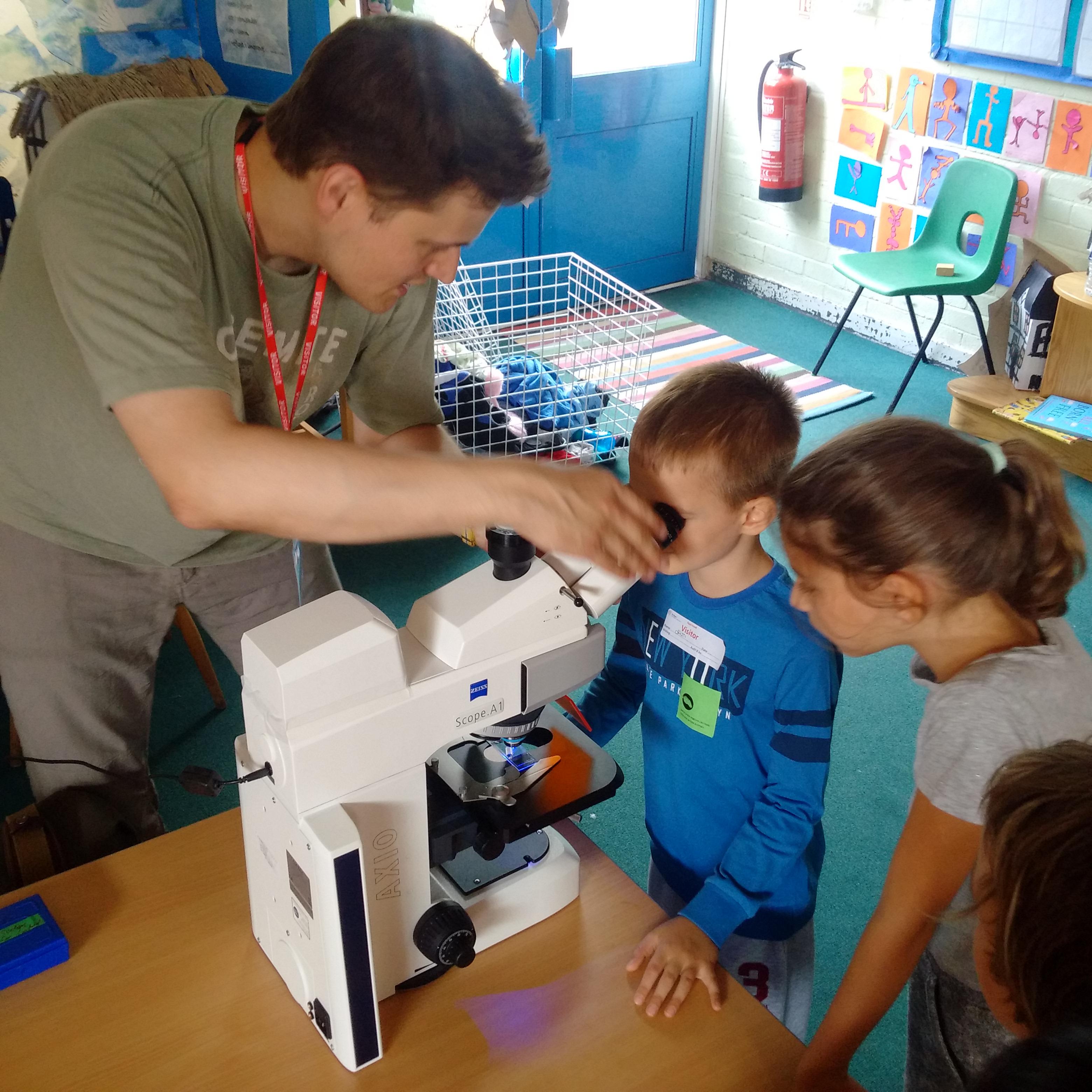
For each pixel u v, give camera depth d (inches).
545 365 137.8
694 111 197.9
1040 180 147.9
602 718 57.7
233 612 62.2
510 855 44.2
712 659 50.3
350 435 125.5
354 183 39.4
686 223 208.4
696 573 50.9
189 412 38.4
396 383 60.9
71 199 40.2
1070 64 139.9
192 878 46.1
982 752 37.5
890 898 39.6
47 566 54.9
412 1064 38.4
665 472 46.0
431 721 37.8
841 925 80.7
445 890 42.3
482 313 147.6
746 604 49.4
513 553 38.4
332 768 36.1
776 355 178.1
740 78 192.4
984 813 29.3
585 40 182.5
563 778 43.9
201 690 106.8
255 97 122.1
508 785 42.9
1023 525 39.0
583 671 41.0
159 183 41.9
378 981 40.2
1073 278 135.8
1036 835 24.8
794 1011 57.0
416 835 39.0
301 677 34.8
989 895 29.2
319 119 38.4
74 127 43.1
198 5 124.9
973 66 152.0
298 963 38.9
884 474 38.8
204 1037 39.2
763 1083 37.9
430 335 60.3
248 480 37.1
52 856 53.5
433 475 37.2
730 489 45.7
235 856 47.3
